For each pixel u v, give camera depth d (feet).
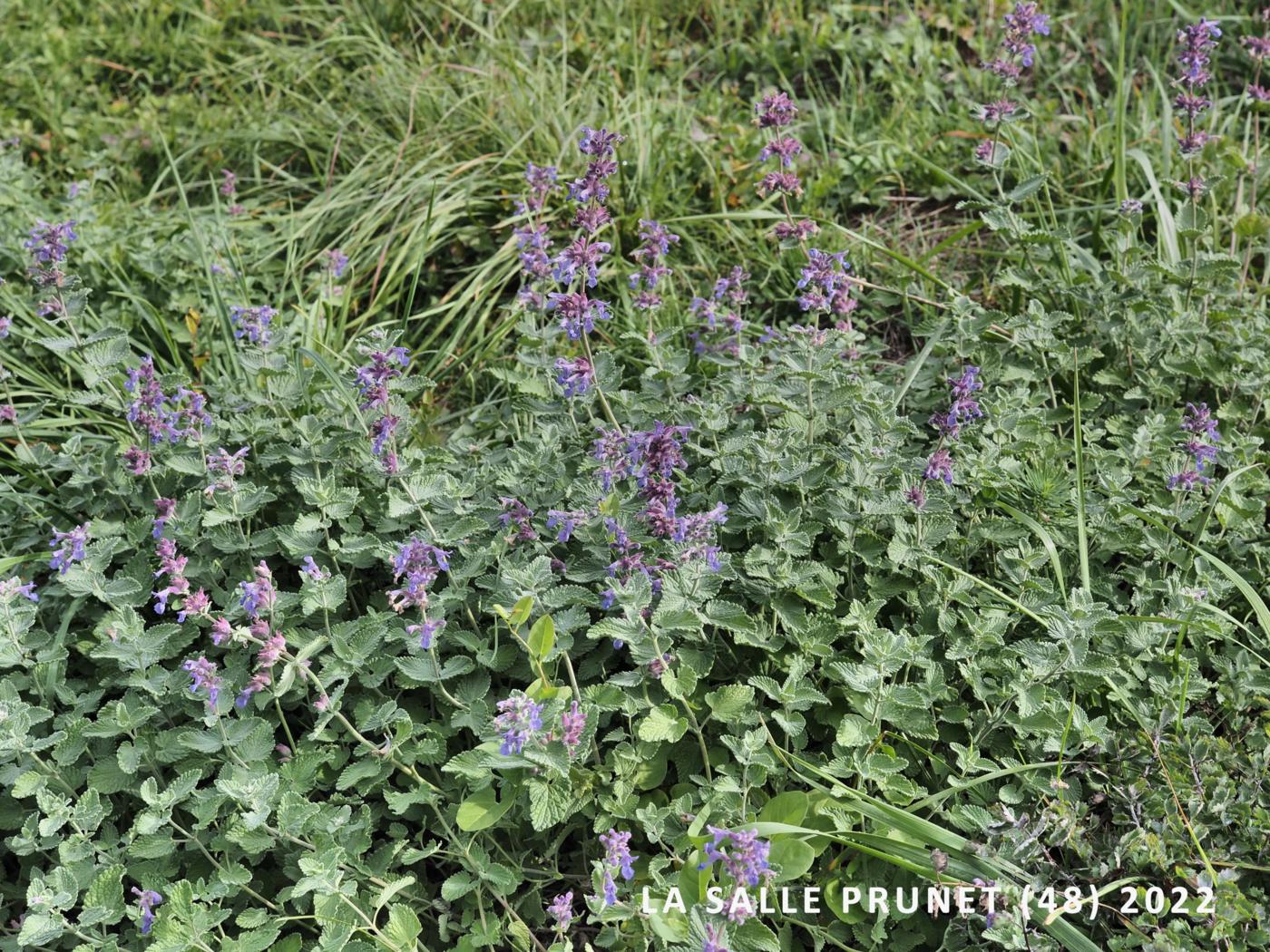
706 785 9.75
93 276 16.43
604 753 10.61
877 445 11.62
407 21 21.71
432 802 9.71
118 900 8.88
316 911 8.95
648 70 20.10
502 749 8.51
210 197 19.40
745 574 11.00
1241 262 15.39
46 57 21.58
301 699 10.76
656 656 9.81
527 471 11.98
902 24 19.93
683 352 13.24
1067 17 19.47
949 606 11.09
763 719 10.47
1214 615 11.37
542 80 19.06
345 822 9.43
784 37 20.02
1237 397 13.55
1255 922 8.88
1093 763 10.10
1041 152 17.79
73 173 19.60
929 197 17.78
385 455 10.95
